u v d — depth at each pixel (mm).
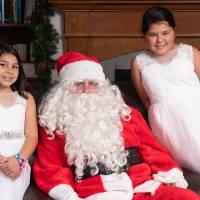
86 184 1731
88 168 1758
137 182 1753
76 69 1932
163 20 1955
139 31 2965
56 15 3031
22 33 3291
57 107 1894
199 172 1933
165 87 1952
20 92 1852
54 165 1781
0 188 1664
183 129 1898
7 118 1766
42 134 1858
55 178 1713
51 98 1936
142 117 1995
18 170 1685
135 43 3002
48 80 3020
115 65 3102
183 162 1949
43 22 2988
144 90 2066
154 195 1698
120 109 1933
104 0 2855
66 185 1690
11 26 3160
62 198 1643
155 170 1829
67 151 1777
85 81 1929
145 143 1907
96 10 2943
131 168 1807
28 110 1842
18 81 1853
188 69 2004
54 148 1821
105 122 1844
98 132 1806
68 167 1793
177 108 1913
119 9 2928
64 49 3037
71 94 1928
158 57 2051
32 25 3006
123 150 1826
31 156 1886
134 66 2088
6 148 1729
